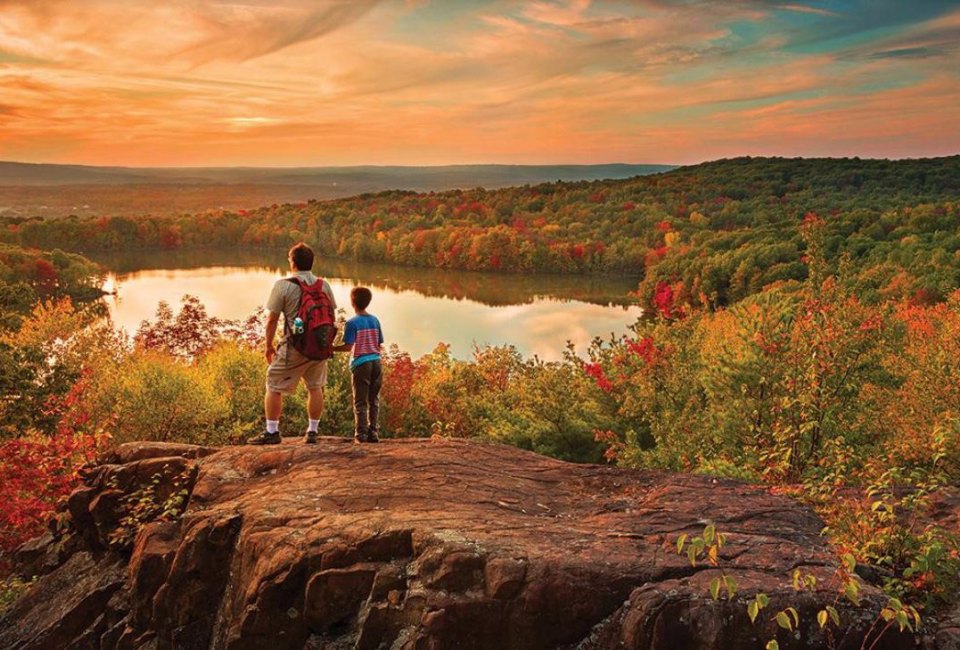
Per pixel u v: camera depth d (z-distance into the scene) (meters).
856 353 9.90
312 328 6.96
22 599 6.74
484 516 5.32
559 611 4.39
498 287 146.12
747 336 11.16
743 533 5.09
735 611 4.10
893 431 11.97
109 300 117.44
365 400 7.48
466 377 28.38
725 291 97.75
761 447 10.43
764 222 164.25
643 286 113.81
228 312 107.94
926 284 61.97
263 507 5.77
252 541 5.45
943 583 4.39
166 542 6.12
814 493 5.76
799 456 9.40
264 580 5.14
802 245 100.00
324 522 5.36
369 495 5.82
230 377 18.06
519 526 5.14
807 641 4.02
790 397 9.89
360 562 5.00
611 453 15.12
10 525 9.00
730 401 11.52
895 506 5.59
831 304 10.05
